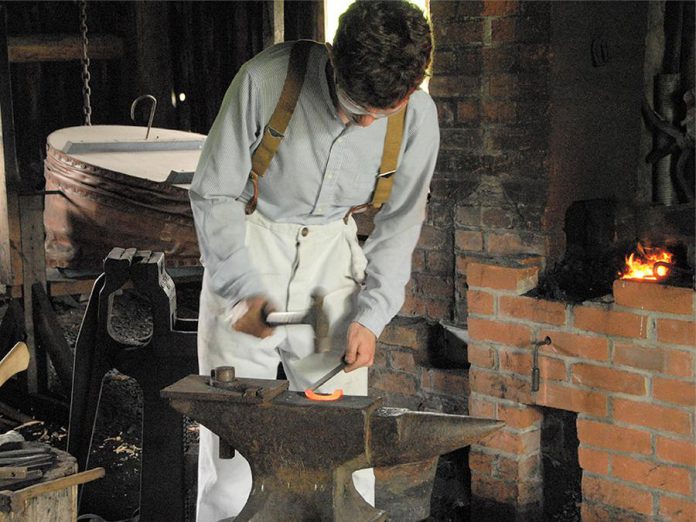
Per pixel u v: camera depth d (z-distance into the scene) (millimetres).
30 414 4613
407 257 2725
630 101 3604
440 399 3680
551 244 3336
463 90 3430
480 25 3342
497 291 3322
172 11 7320
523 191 3346
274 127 2438
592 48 3373
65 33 7340
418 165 2623
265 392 2033
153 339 3248
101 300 3301
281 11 5906
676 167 3756
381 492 2207
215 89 7273
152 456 3287
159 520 3312
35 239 4586
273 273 2625
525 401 3320
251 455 2094
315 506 2057
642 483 3094
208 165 2479
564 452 3471
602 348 3100
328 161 2502
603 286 3281
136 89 7340
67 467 2758
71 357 4547
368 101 2119
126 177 4453
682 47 3721
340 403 2025
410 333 3727
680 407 2967
